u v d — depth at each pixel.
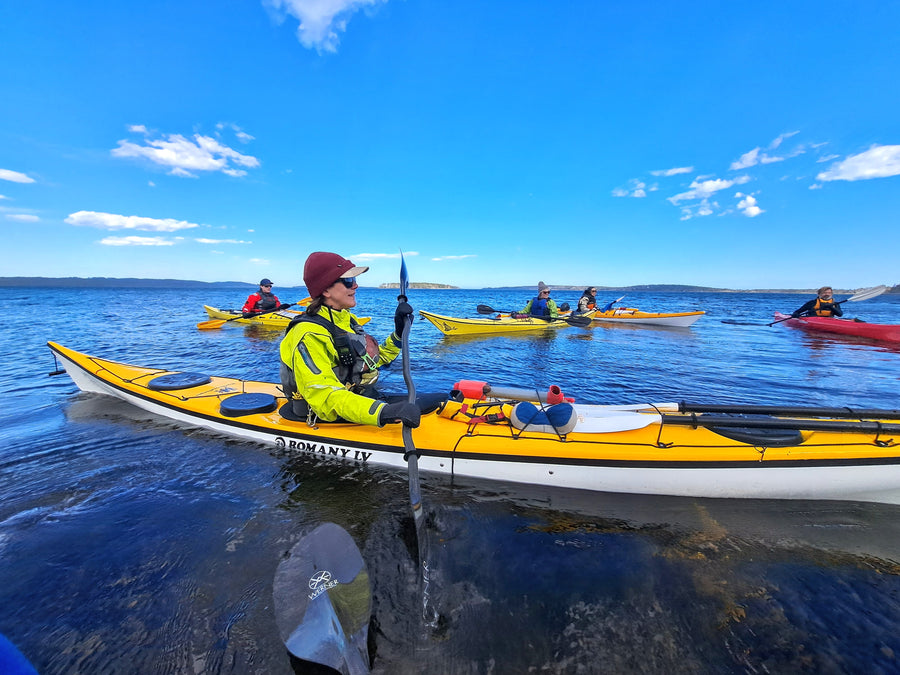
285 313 14.35
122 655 1.63
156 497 2.79
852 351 9.33
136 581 2.02
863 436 2.79
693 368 7.45
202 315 17.19
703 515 2.62
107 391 4.78
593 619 1.82
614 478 2.83
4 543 2.29
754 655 1.65
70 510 2.63
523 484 2.94
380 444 3.06
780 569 2.14
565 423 2.94
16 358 7.32
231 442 3.60
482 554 2.26
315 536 2.06
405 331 3.33
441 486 2.95
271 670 1.57
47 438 3.70
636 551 2.28
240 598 1.92
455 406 3.46
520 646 1.69
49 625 1.76
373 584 2.02
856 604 1.90
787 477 2.68
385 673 1.57
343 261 2.76
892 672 1.58
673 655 1.65
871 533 2.43
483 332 11.78
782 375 6.95
